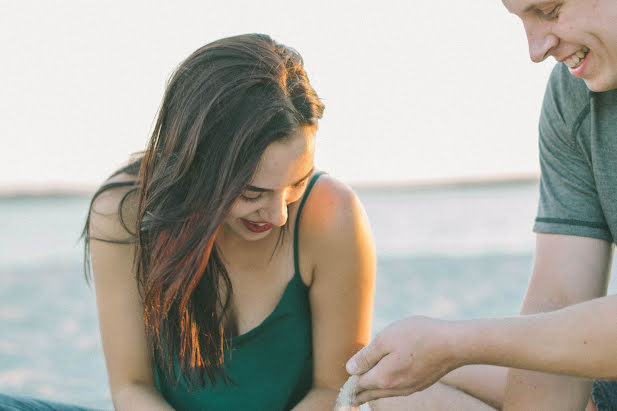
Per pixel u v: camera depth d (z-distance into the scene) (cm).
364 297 193
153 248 172
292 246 191
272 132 147
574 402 167
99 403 345
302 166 154
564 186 181
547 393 167
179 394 203
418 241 1183
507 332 142
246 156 148
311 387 204
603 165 170
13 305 632
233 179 150
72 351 459
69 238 1220
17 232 1303
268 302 194
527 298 184
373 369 155
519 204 1762
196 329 184
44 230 1327
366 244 191
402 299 605
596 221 177
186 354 188
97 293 200
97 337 502
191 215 157
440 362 148
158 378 209
